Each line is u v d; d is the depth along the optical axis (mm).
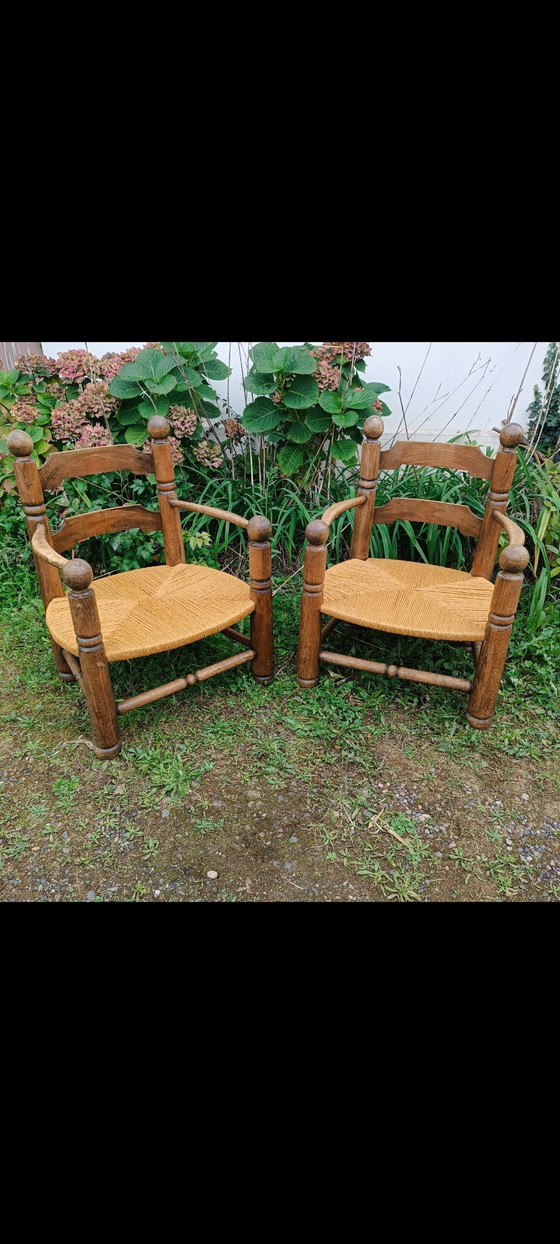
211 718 2252
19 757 2070
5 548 3115
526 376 3133
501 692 2398
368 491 2520
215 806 1897
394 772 2037
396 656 2594
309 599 2232
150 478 2996
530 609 2684
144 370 2846
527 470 2828
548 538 2795
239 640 2449
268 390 2910
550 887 1681
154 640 1979
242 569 3188
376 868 1710
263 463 3242
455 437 3115
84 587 1773
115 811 1874
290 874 1700
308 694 2375
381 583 2381
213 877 1688
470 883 1686
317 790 1962
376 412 3031
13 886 1656
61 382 3041
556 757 2104
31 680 2439
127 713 2262
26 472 2100
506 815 1889
